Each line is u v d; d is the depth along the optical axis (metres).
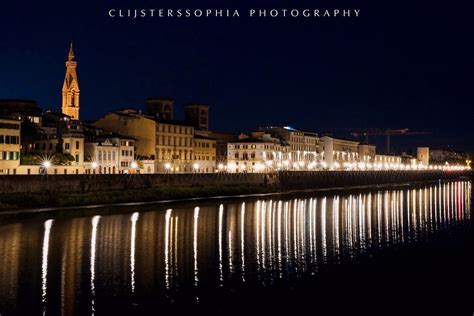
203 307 57.03
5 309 55.66
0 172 140.00
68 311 55.41
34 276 67.44
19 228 99.50
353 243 93.25
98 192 137.50
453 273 71.31
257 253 83.25
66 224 105.12
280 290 63.19
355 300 59.81
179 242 90.44
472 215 137.38
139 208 132.75
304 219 123.88
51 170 154.00
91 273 69.19
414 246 90.56
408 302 59.31
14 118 149.75
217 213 129.25
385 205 163.12
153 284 64.88
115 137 185.38
